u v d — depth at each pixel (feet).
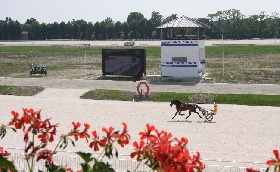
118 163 81.87
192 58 216.74
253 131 115.03
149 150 23.13
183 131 115.34
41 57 395.34
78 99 175.11
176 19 225.56
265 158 89.15
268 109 149.48
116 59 229.86
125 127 24.81
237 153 93.04
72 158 85.20
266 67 282.97
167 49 219.82
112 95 178.19
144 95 174.40
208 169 78.89
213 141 103.91
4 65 319.06
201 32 244.83
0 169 21.81
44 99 174.19
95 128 118.32
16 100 171.63
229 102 163.63
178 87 195.11
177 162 22.09
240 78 224.94
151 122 127.34
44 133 24.97
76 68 293.23
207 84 201.87
